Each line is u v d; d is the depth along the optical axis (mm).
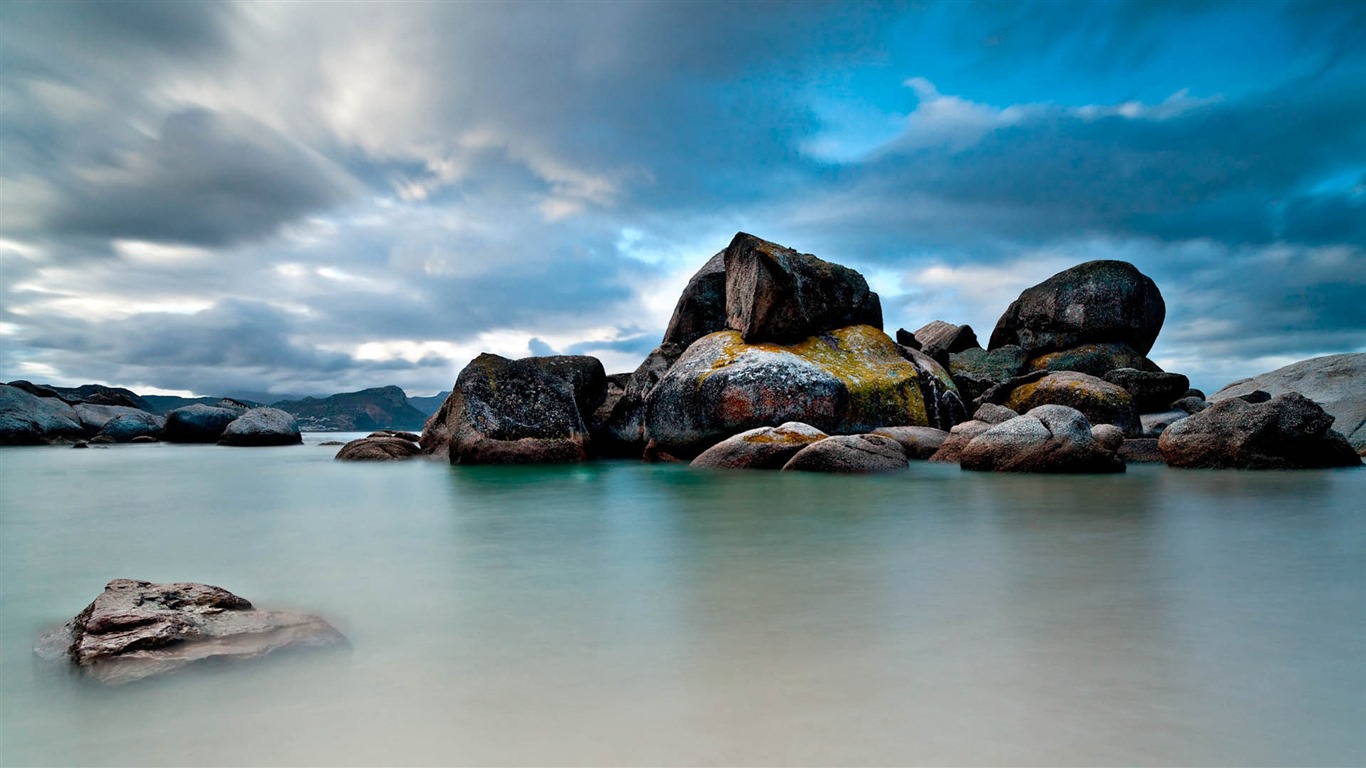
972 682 2969
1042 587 4480
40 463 19078
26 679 3189
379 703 2877
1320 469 12047
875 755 2389
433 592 4609
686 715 2711
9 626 4105
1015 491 9578
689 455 16422
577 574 5074
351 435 66688
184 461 19797
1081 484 10305
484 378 17156
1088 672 3053
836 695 2861
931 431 15703
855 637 3559
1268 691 2836
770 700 2830
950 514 7664
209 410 33125
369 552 6031
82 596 4766
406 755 2467
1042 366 22844
